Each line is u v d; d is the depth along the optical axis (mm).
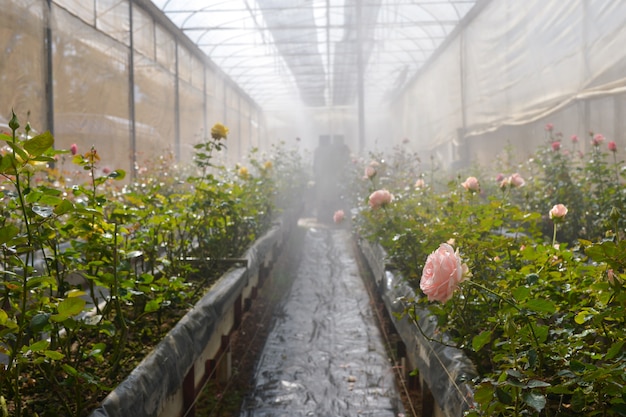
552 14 7238
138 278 2178
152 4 9148
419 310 2529
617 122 6051
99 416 1578
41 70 6004
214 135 3496
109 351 2191
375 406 3129
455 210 2809
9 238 1274
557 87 7211
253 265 4273
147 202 2695
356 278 6668
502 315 1460
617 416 1253
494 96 9805
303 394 3311
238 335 4402
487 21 10008
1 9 5297
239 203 3791
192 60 12320
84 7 6961
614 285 1229
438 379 2010
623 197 3457
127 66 8344
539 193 4539
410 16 11664
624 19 5547
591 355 1369
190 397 2465
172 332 2301
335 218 4613
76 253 1994
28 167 1468
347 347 4152
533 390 1196
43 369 1763
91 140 7172
